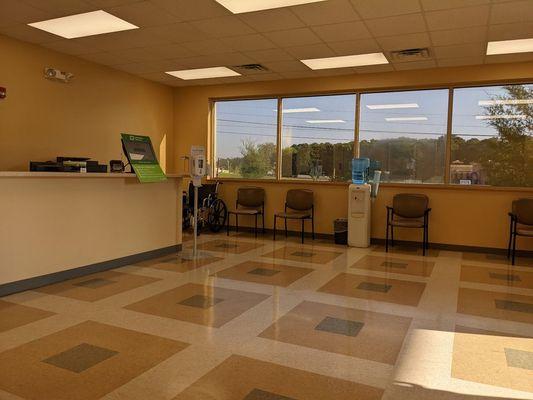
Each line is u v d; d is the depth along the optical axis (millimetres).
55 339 2900
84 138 6664
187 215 8078
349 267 5270
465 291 4266
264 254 5973
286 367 2539
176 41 5551
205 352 2730
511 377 2473
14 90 5633
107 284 4281
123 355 2668
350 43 5449
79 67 6500
